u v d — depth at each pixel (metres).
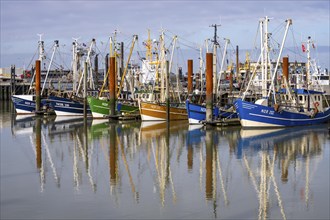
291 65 72.88
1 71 161.00
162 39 60.66
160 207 20.14
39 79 71.19
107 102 64.31
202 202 20.86
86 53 80.88
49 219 18.69
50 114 70.62
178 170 27.72
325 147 35.94
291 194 22.06
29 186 23.89
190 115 53.81
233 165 29.14
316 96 55.62
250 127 48.31
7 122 59.03
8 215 19.17
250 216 18.95
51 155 33.19
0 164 29.84
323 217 18.77
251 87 64.56
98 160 31.11
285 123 49.78
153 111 59.09
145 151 34.78
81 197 21.73
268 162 30.05
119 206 20.31
